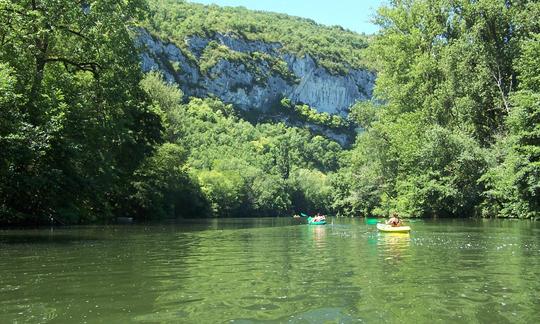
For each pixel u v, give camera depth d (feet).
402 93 155.33
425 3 153.38
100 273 33.09
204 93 597.11
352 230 95.45
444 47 146.61
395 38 154.71
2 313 21.66
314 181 437.58
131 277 31.55
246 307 22.94
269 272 34.04
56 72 87.30
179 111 212.02
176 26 647.56
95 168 92.94
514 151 112.68
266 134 586.86
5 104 62.69
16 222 90.17
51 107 75.61
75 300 24.34
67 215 103.81
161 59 558.15
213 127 490.49
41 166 75.05
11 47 73.92
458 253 46.50
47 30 73.56
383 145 179.11
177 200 215.72
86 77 98.43
